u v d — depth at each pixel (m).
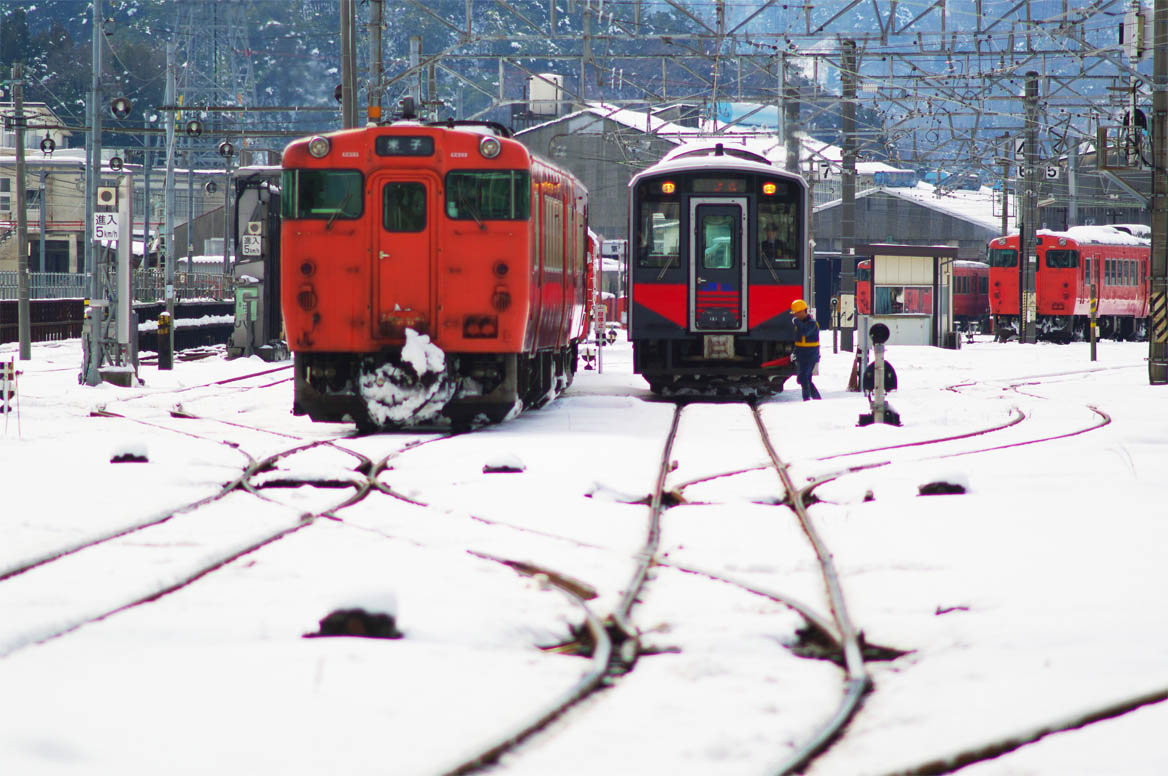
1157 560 31.41
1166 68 105.38
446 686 20.80
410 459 52.72
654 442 59.91
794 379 113.62
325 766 16.86
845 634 24.66
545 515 38.88
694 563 31.94
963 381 108.44
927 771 17.03
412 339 66.06
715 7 121.88
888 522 37.78
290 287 67.25
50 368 119.56
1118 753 17.31
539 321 73.38
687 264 90.88
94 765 16.88
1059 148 176.88
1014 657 22.75
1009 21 118.19
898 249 178.25
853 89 138.38
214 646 23.44
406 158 66.69
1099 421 70.56
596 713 19.81
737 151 99.50
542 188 72.44
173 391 93.62
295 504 41.31
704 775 16.95
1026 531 35.94
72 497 42.06
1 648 23.00
